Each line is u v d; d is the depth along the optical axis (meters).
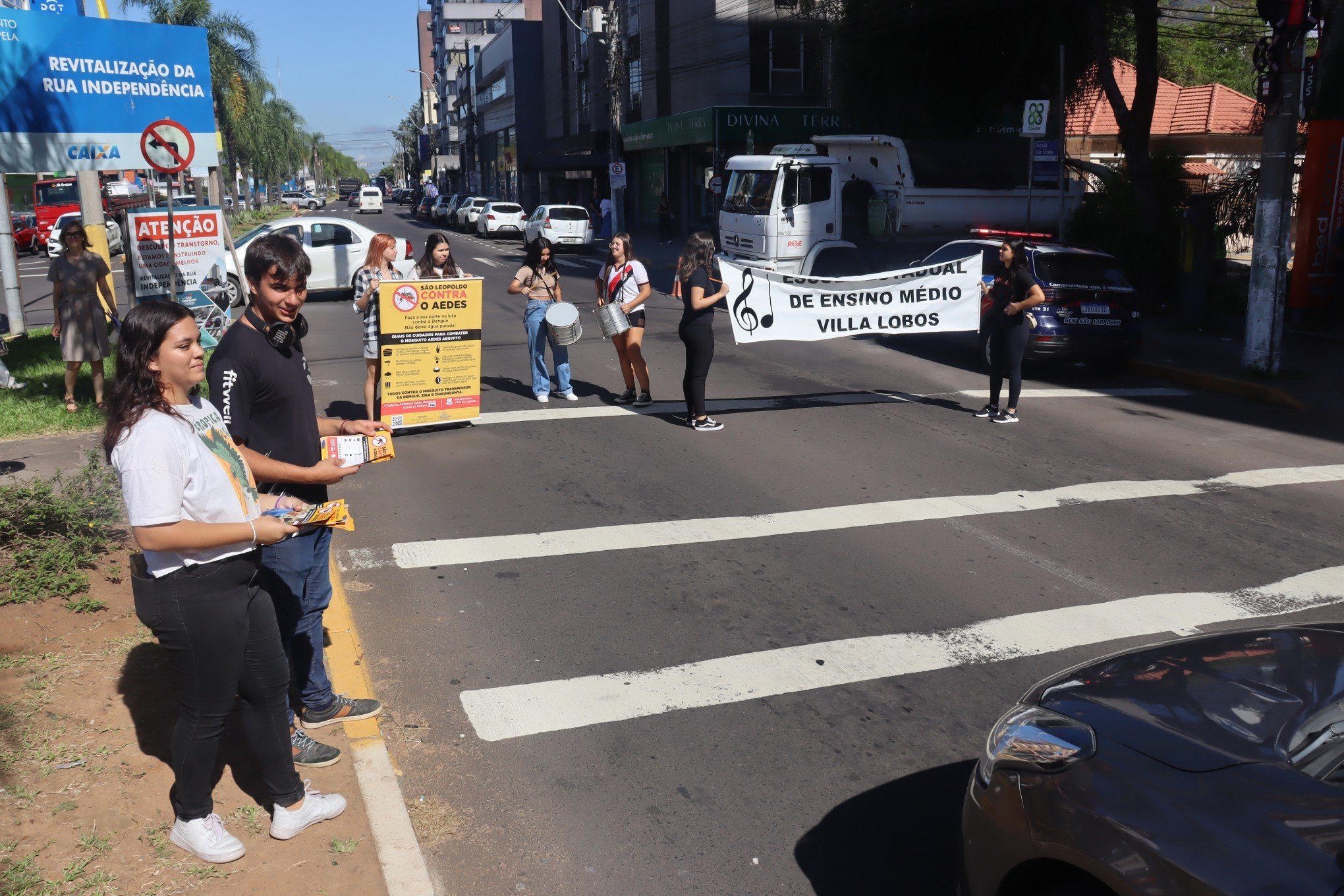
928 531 7.12
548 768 4.20
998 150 20.25
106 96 12.31
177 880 3.18
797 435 9.66
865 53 23.95
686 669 5.07
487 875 3.54
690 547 6.73
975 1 21.81
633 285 10.66
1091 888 2.50
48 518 5.62
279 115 80.69
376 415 10.18
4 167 11.75
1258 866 2.19
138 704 4.17
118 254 32.06
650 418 10.26
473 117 89.94
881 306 10.63
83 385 11.13
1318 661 2.95
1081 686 3.07
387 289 8.95
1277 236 12.23
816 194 19.11
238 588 3.14
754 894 3.48
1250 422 10.73
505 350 14.30
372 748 4.10
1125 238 18.03
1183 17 28.53
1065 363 14.24
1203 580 6.32
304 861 3.35
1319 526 7.39
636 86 46.31
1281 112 11.99
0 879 3.05
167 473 2.93
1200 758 2.55
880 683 4.98
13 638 4.59
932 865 3.65
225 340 3.72
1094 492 8.08
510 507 7.48
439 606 5.76
